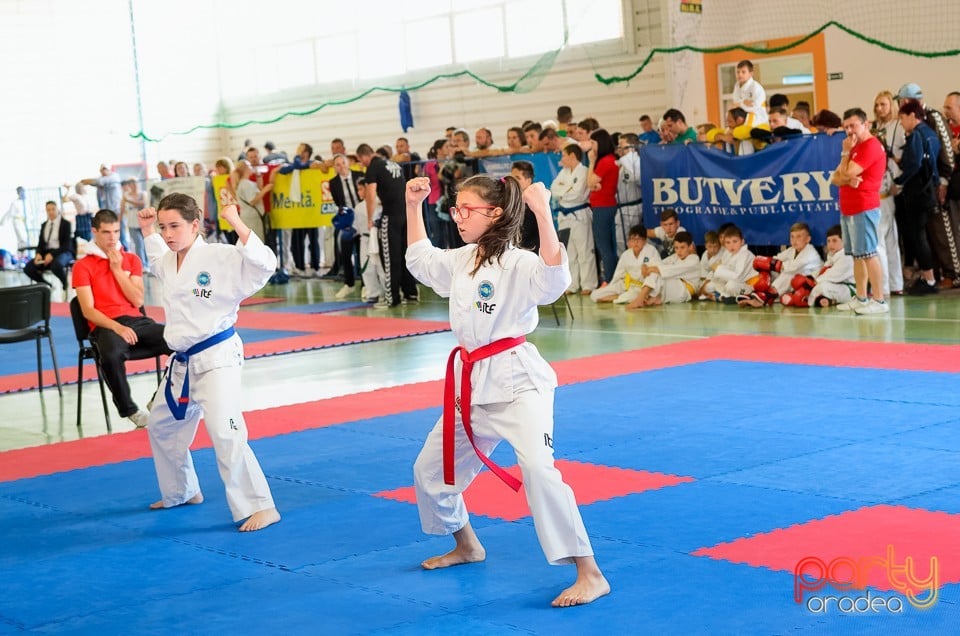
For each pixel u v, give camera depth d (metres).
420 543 4.92
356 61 22.81
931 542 4.46
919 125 11.09
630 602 4.03
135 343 7.89
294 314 13.88
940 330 9.44
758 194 12.20
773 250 12.32
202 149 26.08
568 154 13.48
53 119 24.66
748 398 7.39
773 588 4.06
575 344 10.20
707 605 3.94
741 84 12.66
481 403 4.19
